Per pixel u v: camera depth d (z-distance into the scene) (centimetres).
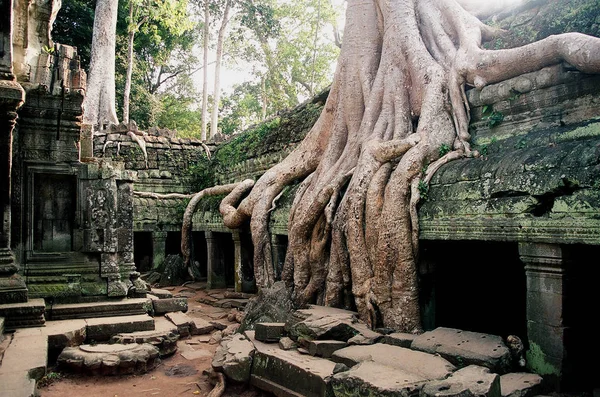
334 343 612
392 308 713
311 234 931
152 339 788
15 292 789
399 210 723
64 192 962
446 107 809
